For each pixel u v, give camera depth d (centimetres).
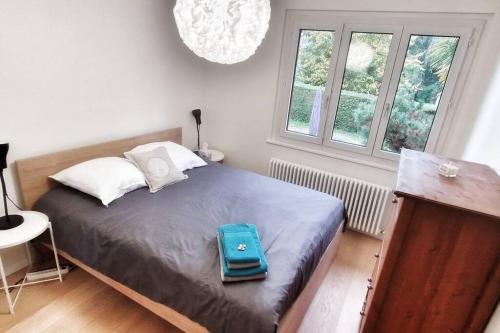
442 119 255
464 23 231
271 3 293
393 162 282
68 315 178
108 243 169
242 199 226
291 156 329
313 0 274
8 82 183
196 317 139
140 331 171
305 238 179
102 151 247
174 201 214
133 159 241
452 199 113
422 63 253
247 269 141
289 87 313
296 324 169
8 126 188
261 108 331
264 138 340
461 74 241
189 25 168
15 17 178
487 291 116
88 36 222
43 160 207
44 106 205
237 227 172
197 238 171
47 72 202
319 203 228
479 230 111
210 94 360
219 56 185
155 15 273
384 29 257
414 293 129
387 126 280
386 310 137
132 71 265
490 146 177
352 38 274
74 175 208
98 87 239
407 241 123
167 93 310
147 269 155
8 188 196
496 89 192
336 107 296
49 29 197
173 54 304
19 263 213
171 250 158
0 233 167
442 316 128
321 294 214
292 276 147
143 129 291
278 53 303
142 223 181
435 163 163
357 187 285
